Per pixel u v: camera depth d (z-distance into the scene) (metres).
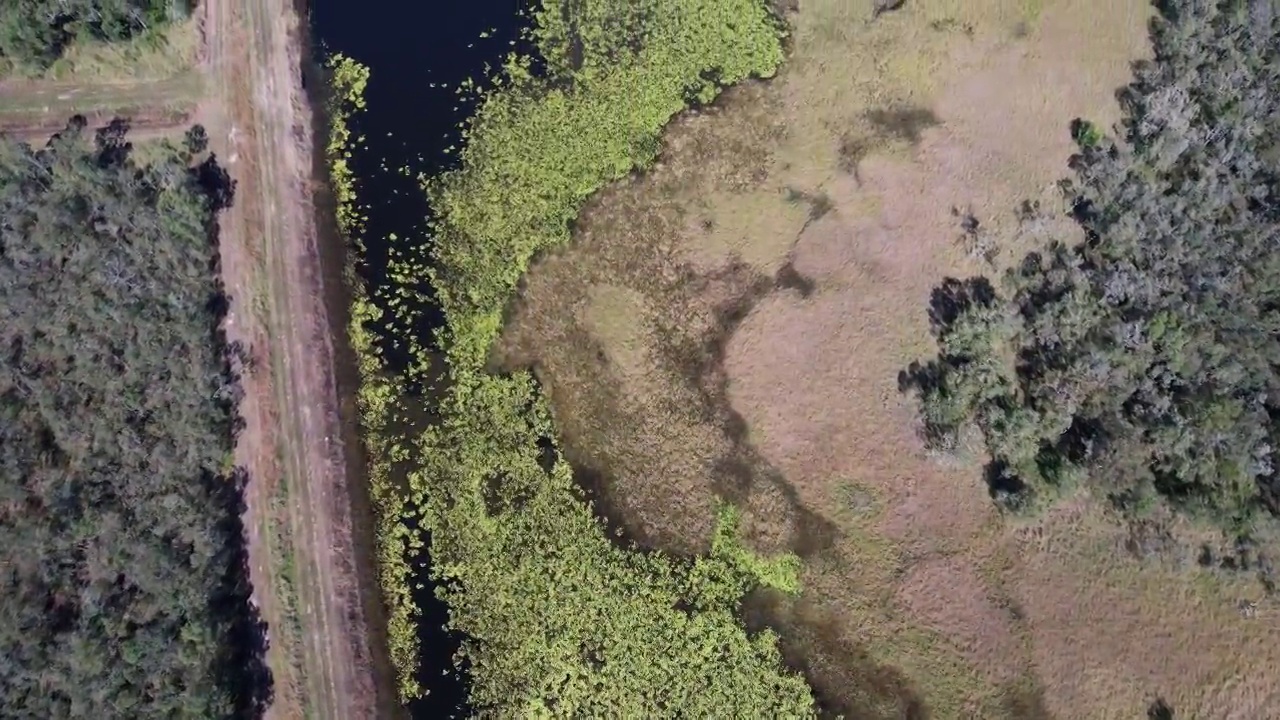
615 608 30.11
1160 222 30.50
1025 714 28.23
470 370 32.03
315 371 31.39
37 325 30.98
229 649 29.19
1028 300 30.97
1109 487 29.25
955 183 32.50
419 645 30.08
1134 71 32.62
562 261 32.94
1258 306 29.78
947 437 29.83
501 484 31.22
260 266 32.12
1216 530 28.88
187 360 30.84
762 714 29.09
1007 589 29.38
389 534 30.81
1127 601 28.84
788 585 30.27
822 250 32.59
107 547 29.34
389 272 32.69
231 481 30.72
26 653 27.86
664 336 32.38
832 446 31.00
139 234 31.84
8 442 29.98
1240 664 27.86
